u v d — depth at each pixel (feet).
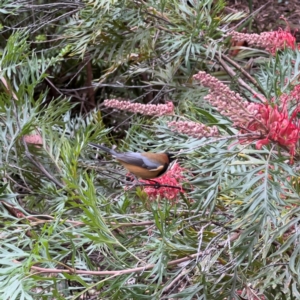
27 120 9.50
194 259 7.63
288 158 6.98
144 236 8.22
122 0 12.39
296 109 7.11
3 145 9.57
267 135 6.82
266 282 7.50
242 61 13.94
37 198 9.77
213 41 11.85
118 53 13.03
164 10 12.82
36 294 6.95
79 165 10.07
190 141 7.64
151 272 7.02
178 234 8.17
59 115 10.50
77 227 8.62
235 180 7.61
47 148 9.76
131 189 9.43
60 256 7.50
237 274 7.55
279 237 7.75
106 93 19.10
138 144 10.27
